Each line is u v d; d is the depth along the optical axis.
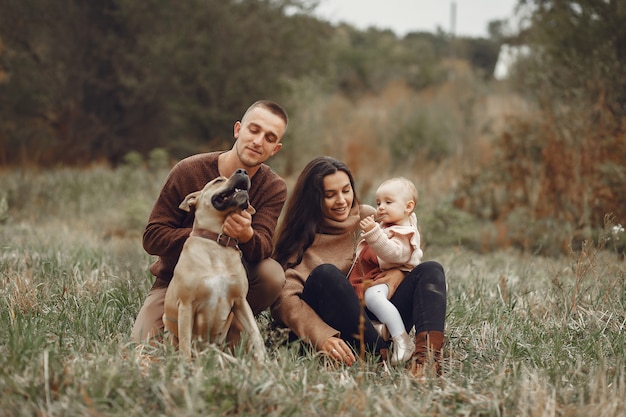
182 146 15.16
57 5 15.40
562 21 9.66
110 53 15.90
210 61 15.11
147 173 12.84
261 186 4.03
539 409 2.96
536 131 9.59
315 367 3.46
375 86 26.97
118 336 3.76
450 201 9.91
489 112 16.34
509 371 3.56
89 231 8.74
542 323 4.44
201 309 3.50
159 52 14.92
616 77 8.80
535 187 9.33
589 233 7.59
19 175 12.02
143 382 3.03
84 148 15.71
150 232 3.87
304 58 16.25
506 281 5.36
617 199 7.86
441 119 16.20
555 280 4.89
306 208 4.13
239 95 14.97
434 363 3.51
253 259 3.84
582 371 3.65
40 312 4.25
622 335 4.14
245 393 2.94
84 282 4.99
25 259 5.72
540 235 8.27
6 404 2.80
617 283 5.05
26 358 3.23
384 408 3.01
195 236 3.55
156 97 15.76
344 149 15.66
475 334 4.26
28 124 15.44
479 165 11.16
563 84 9.36
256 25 15.54
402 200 4.09
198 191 3.77
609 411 2.96
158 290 4.05
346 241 4.19
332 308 3.78
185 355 3.32
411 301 3.86
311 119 16.03
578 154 8.35
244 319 3.57
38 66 15.48
